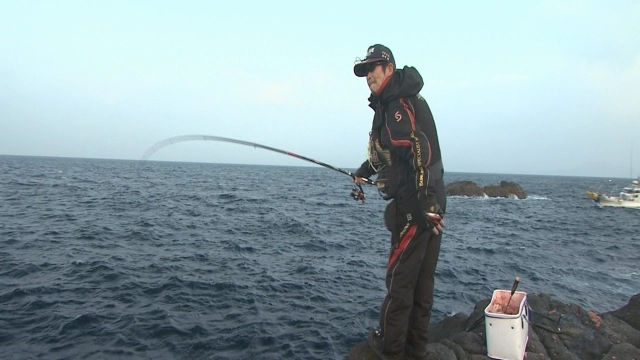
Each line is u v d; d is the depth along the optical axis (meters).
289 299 9.03
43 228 15.80
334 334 7.32
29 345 6.31
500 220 29.16
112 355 6.15
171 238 15.25
